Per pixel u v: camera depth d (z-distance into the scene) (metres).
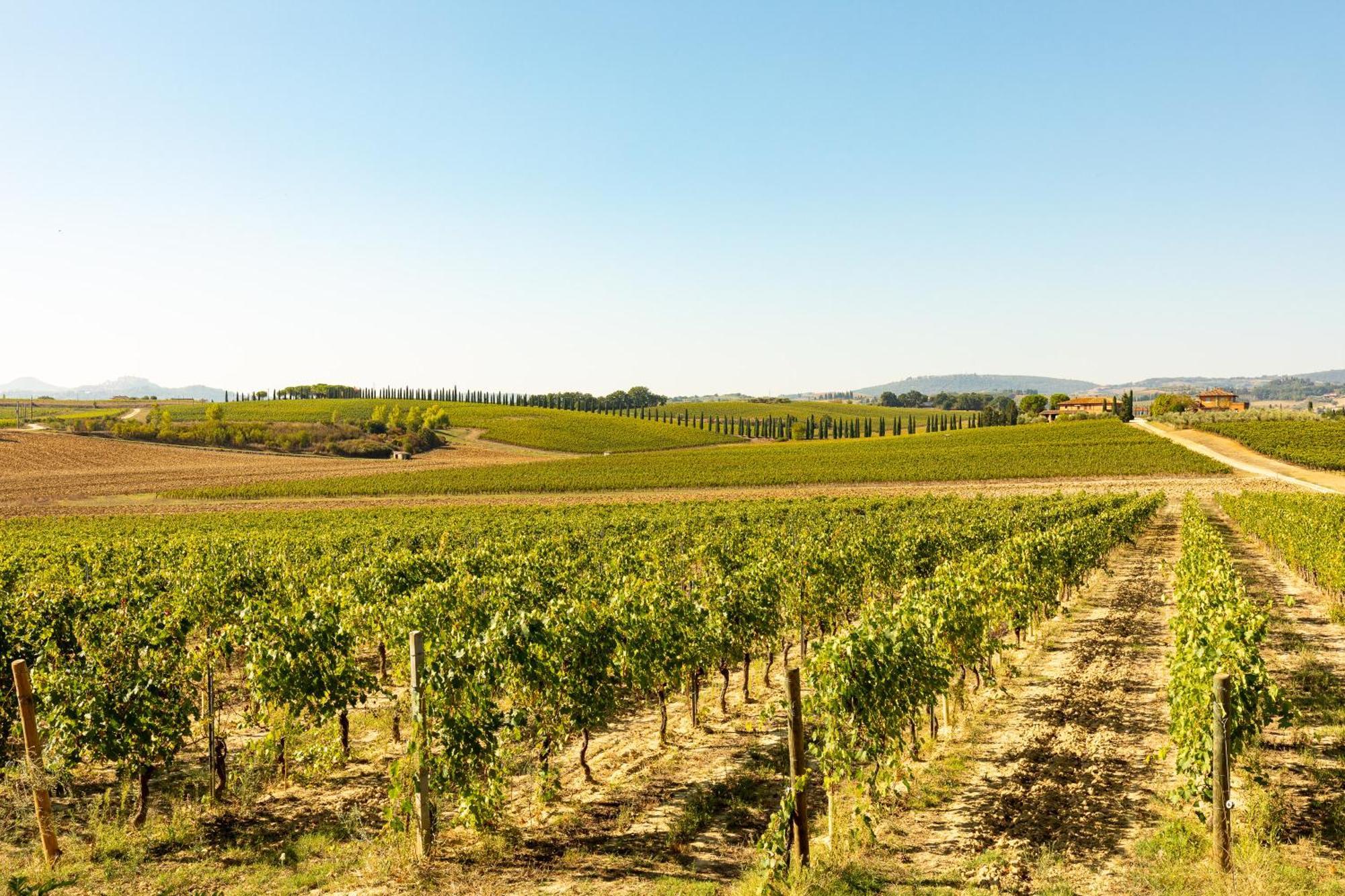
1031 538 17.89
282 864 7.62
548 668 9.34
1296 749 9.66
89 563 21.45
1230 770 7.87
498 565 19.47
